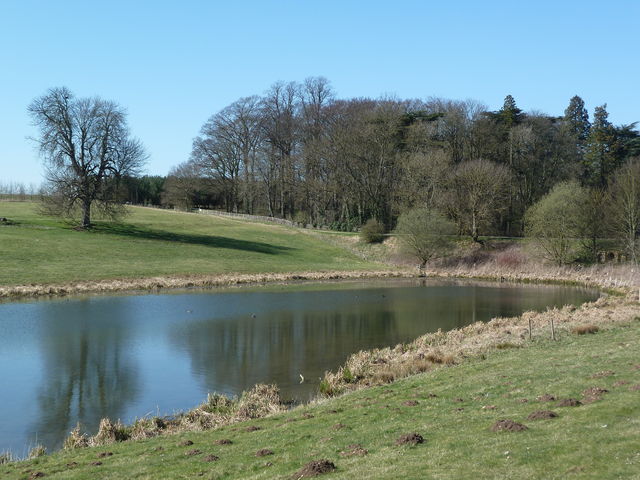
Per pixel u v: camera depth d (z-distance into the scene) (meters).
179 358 28.30
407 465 11.23
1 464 14.77
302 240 94.38
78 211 88.06
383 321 39.19
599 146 107.31
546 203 73.38
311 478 11.20
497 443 11.86
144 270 61.25
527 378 18.41
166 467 13.15
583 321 32.44
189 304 45.56
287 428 15.89
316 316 41.00
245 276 63.56
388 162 99.38
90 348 30.12
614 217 70.12
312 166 101.50
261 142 111.88
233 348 30.50
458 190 87.00
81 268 58.94
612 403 13.76
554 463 10.36
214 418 18.69
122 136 73.81
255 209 132.50
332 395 21.45
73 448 16.14
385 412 16.34
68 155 72.25
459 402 16.56
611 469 9.77
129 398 22.16
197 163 119.12
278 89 111.06
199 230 93.12
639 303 41.06
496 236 91.94
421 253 75.69
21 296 47.53
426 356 25.12
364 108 106.06
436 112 107.62
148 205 148.75
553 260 73.06
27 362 27.17
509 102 114.81
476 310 44.56
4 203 99.81
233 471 12.41
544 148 104.06
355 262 81.12
